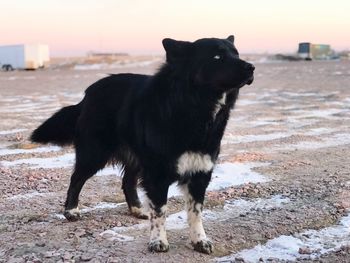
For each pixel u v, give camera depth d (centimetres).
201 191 207
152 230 207
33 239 217
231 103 204
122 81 235
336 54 3275
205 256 202
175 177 204
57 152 400
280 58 3064
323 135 480
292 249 209
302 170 339
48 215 249
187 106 196
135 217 247
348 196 277
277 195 282
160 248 203
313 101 772
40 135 254
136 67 2220
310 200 272
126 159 237
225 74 192
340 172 331
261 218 244
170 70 202
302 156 386
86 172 240
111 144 236
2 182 306
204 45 196
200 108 197
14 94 986
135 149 217
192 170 204
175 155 200
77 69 2525
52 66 2870
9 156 386
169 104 198
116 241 215
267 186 298
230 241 216
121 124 225
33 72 2258
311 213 249
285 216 246
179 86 197
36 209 258
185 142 198
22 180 312
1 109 712
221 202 268
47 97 899
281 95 877
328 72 1572
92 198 277
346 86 1035
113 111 232
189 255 202
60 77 1675
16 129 521
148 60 2945
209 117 198
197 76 195
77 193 243
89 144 238
